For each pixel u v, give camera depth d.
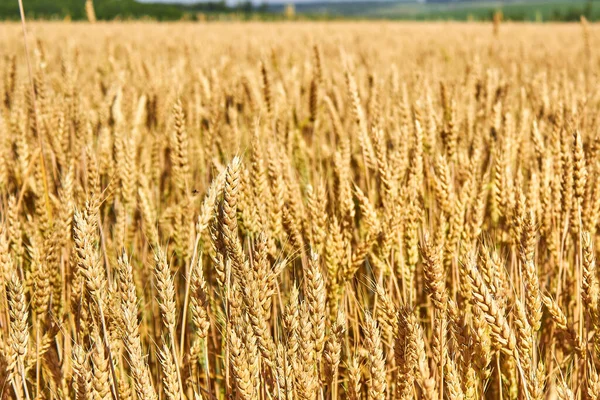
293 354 2.50
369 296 4.68
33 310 3.22
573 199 3.74
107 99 6.65
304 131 7.24
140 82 8.68
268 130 5.69
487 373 2.75
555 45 18.39
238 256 2.42
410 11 185.12
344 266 3.63
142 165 5.60
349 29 28.39
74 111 6.05
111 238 4.80
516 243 4.02
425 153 4.84
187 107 6.49
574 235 3.83
